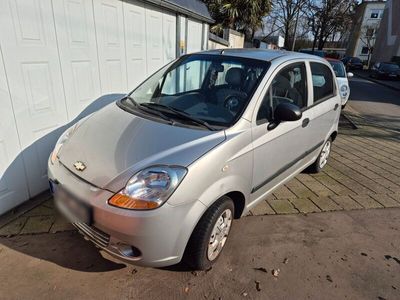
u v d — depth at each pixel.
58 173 2.19
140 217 1.82
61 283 2.16
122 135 2.27
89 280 2.20
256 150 2.46
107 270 2.30
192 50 6.57
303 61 3.24
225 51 3.12
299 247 2.74
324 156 4.35
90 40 3.64
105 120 2.55
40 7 2.92
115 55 4.14
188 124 2.37
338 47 55.16
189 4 5.94
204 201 2.04
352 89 16.45
